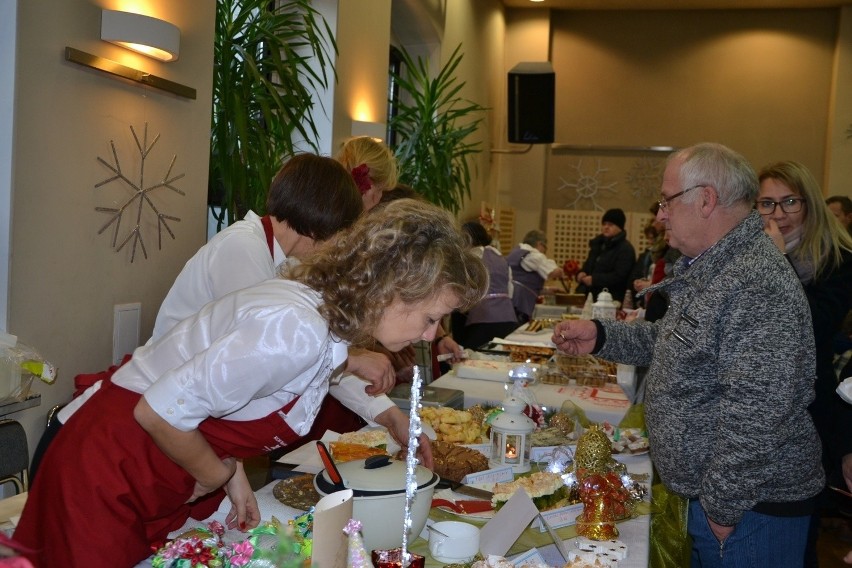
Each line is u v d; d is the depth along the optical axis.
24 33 2.10
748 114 9.56
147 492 1.15
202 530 1.14
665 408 1.71
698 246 1.73
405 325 1.14
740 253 1.66
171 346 1.21
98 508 1.12
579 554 1.27
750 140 9.58
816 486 1.73
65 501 1.13
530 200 10.02
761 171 2.17
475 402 2.48
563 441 1.95
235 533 1.32
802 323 1.63
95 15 2.40
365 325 1.09
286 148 3.43
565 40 9.98
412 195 2.59
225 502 1.50
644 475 1.78
